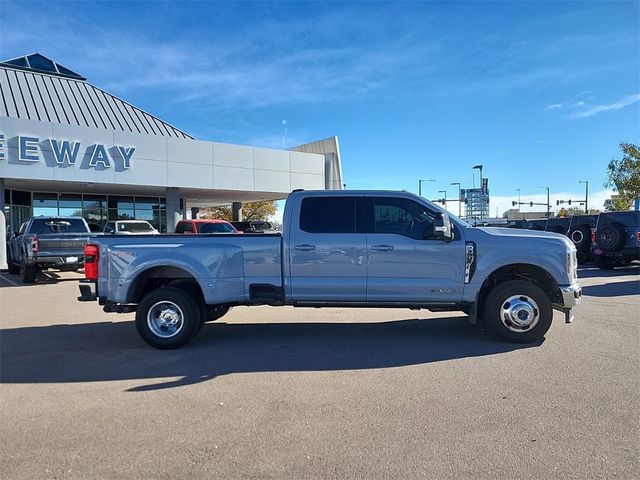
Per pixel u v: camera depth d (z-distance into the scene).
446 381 5.17
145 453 3.62
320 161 28.92
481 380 5.19
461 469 3.35
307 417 4.26
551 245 6.71
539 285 7.15
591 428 3.97
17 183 22.03
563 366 5.63
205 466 3.42
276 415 4.30
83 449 3.69
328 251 6.84
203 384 5.17
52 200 26.42
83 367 5.82
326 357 6.17
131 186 23.56
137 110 27.23
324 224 6.92
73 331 7.86
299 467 3.40
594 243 17.09
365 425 4.08
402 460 3.48
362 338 7.19
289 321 8.49
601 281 13.84
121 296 6.79
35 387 5.11
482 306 7.04
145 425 4.12
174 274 6.96
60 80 26.03
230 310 9.57
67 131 20.77
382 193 6.95
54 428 4.08
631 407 4.40
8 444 3.79
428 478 3.24
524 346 6.57
